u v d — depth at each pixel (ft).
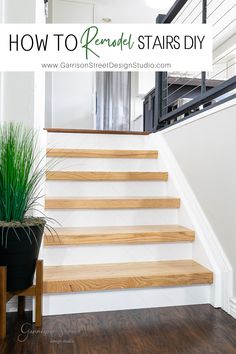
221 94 6.37
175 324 4.93
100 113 21.97
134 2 16.19
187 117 7.41
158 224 7.10
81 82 15.07
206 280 5.64
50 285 5.10
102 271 5.63
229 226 5.53
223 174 5.77
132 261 6.23
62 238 5.82
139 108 22.99
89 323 4.93
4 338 4.42
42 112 7.44
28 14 6.03
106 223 6.85
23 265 4.44
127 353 4.11
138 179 7.73
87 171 7.75
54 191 7.34
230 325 4.91
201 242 6.14
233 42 19.06
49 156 7.86
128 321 5.02
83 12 15.21
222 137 5.81
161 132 8.97
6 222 4.35
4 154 4.34
